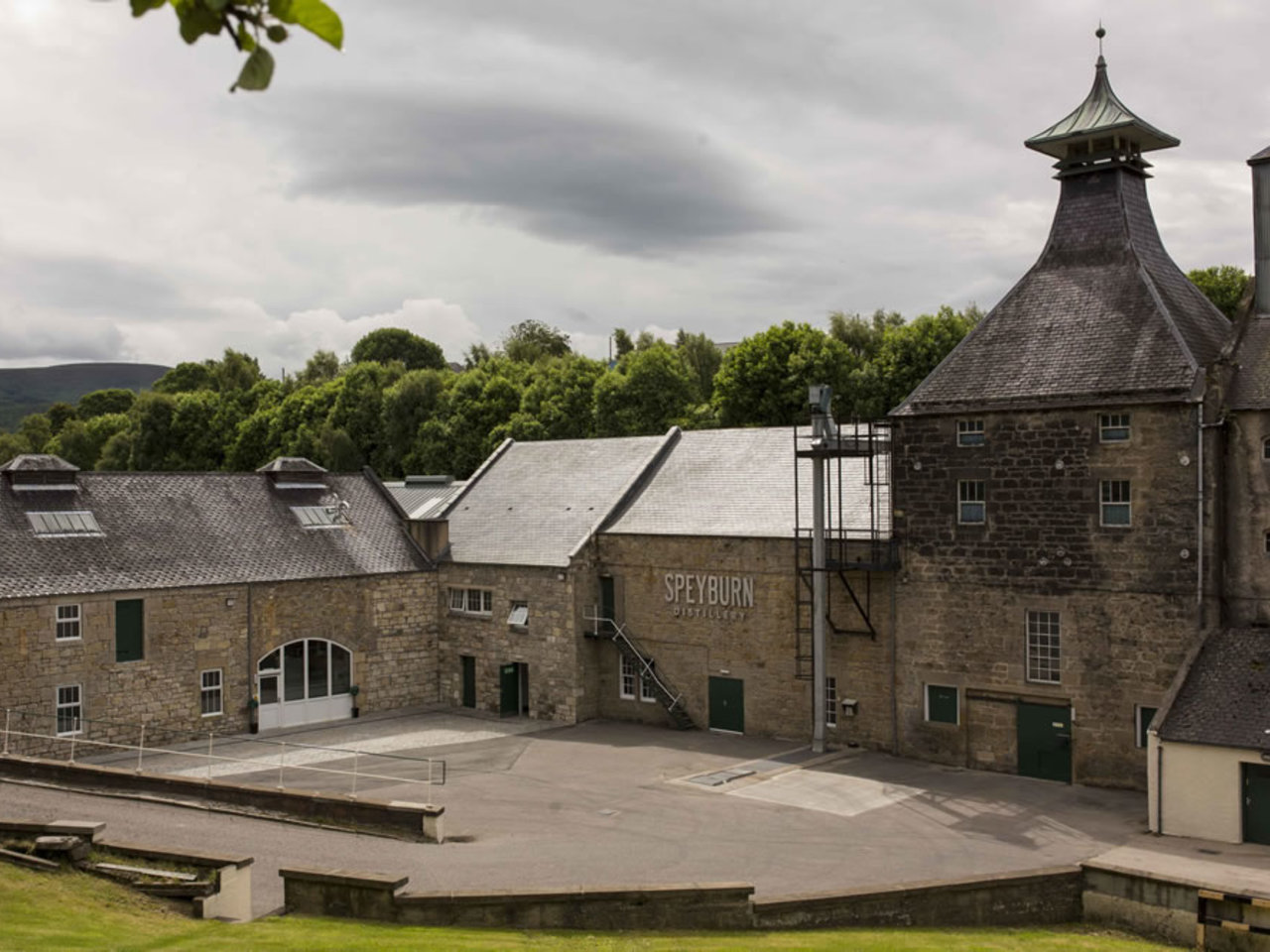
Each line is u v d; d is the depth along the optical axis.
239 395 108.31
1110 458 31.73
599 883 23.08
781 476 40.88
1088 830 28.09
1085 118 34.66
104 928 16.44
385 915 19.55
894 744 35.81
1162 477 30.92
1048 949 20.95
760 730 38.62
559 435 77.12
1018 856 25.91
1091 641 32.06
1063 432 32.50
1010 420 33.47
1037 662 33.19
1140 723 31.41
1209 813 27.36
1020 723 33.41
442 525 46.47
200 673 39.75
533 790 32.16
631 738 39.09
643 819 28.97
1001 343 34.88
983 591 34.00
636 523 42.19
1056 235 35.69
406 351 128.00
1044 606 32.88
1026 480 33.19
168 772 34.75
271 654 41.75
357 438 90.88
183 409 105.38
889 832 27.89
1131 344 32.38
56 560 37.81
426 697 45.88
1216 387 30.31
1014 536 33.41
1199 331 33.22
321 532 45.22
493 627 44.19
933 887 22.28
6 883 18.05
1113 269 34.19
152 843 23.91
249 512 44.53
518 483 48.78
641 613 41.47
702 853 25.83
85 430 122.31
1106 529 31.81
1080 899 23.95
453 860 24.47
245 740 39.41
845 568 35.66
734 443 44.00
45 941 15.12
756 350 69.94
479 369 90.19
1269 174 31.89
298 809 27.27
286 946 16.39
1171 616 30.80
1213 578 30.23
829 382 67.69
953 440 34.50
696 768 34.72
